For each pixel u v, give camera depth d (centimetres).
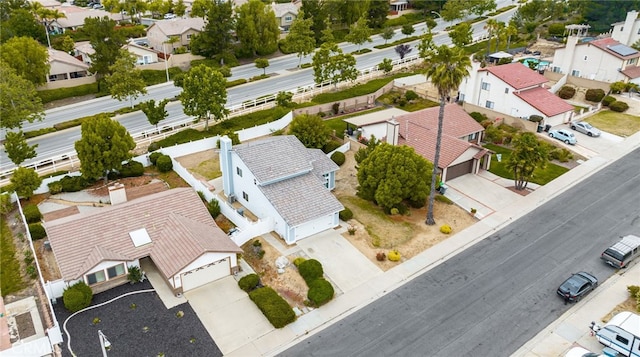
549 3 10944
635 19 9038
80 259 3622
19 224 4453
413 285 3738
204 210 4200
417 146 5431
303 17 10194
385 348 3155
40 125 6775
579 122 6512
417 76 8400
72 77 8250
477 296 3612
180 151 5778
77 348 3119
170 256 3672
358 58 9744
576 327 3309
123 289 3650
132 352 3103
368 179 4538
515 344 3178
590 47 7869
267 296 3516
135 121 6825
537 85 6812
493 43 10306
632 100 7325
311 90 7800
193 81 6059
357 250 4122
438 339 3222
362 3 11425
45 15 10294
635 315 3109
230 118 6781
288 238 4141
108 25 8056
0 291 3631
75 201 4850
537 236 4319
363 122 6134
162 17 13050
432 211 4462
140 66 8600
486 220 4572
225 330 3297
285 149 4722
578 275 3625
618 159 5678
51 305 3356
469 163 5378
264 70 8775
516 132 6406
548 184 5181
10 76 6303
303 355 3106
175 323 3341
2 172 5309
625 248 3875
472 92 7069
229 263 3778
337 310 3494
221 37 9231
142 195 4912
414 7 13475
